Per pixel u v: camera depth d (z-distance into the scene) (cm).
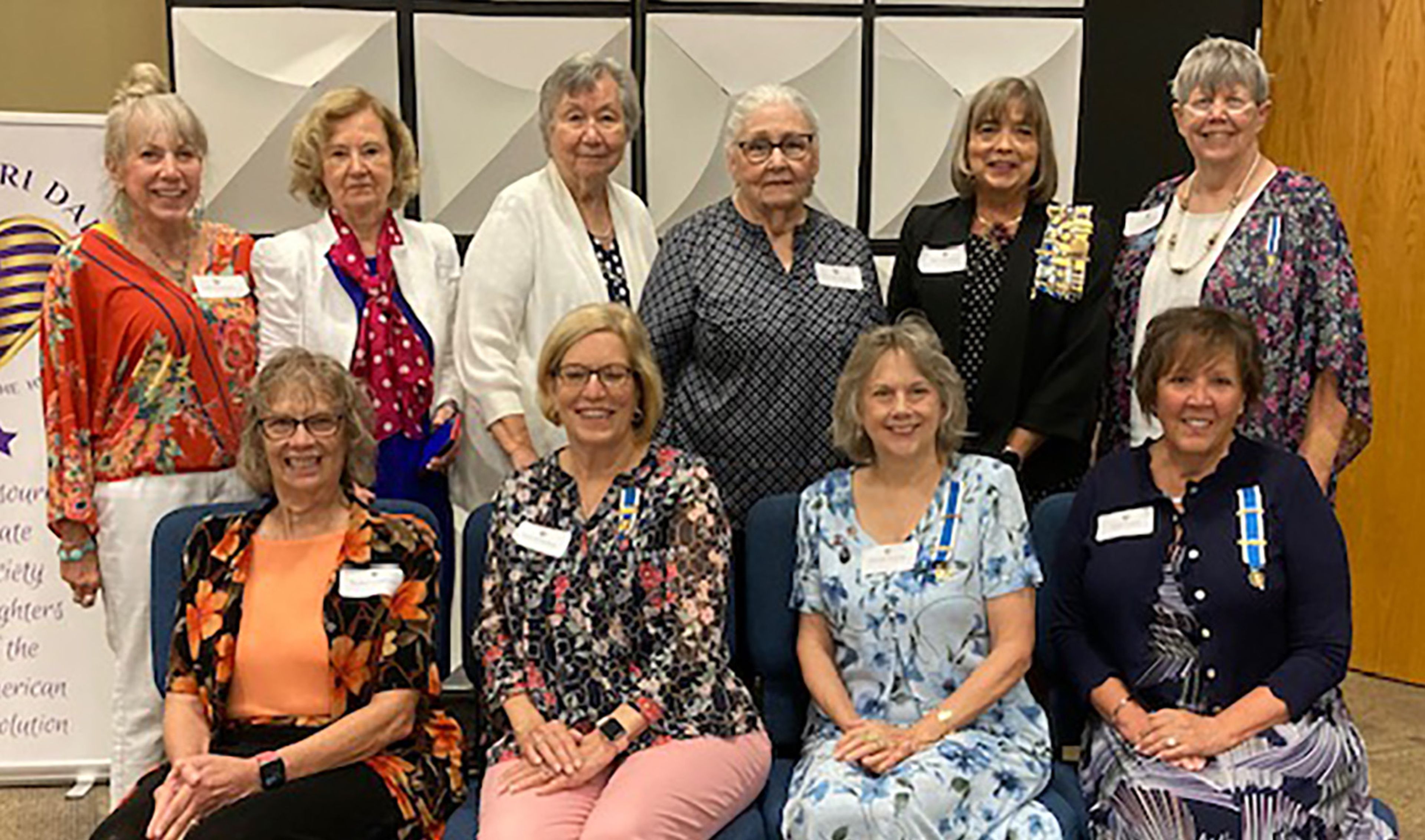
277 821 181
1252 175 241
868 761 191
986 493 208
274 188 321
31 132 289
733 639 224
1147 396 205
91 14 326
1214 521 201
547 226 251
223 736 202
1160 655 200
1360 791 196
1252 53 237
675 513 205
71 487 233
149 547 236
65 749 301
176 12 310
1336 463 241
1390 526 360
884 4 329
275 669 201
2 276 290
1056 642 214
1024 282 243
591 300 251
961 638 206
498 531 210
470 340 249
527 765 196
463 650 228
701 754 194
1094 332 243
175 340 235
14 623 296
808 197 252
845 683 212
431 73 321
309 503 207
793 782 204
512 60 323
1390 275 351
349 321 245
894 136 335
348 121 242
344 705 201
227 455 242
